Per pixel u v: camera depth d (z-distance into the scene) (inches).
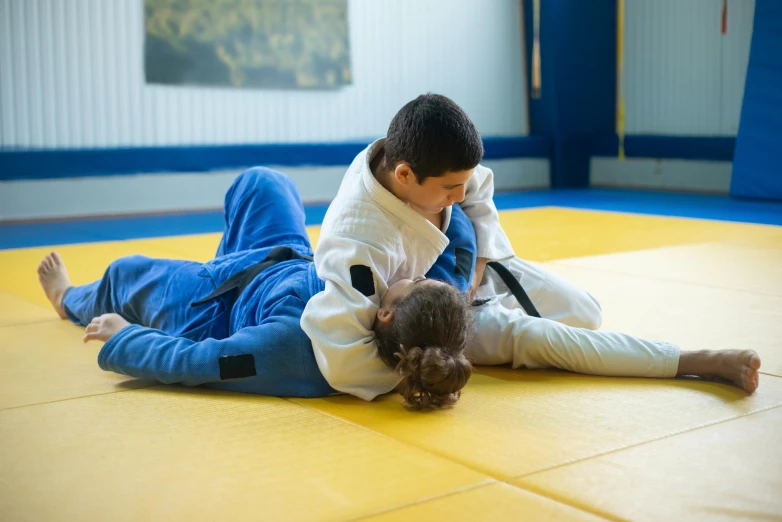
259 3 289.3
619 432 64.2
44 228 232.5
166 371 75.7
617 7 355.9
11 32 252.2
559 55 348.2
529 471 56.8
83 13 261.6
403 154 67.8
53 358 88.8
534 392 74.8
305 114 303.7
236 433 65.2
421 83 328.2
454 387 68.1
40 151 256.5
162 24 274.1
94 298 98.5
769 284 125.0
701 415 67.8
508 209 258.5
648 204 273.0
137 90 273.0
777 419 66.7
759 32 280.8
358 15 310.2
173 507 52.2
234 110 290.2
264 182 97.6
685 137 332.8
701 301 113.7
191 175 284.7
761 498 52.4
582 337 79.4
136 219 255.6
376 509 51.4
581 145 366.3
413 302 68.2
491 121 351.9
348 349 70.2
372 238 71.5
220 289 82.6
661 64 342.6
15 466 59.1
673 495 52.9
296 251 86.2
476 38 341.4
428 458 59.4
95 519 50.8
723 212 242.2
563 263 147.7
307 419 68.2
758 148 283.0
